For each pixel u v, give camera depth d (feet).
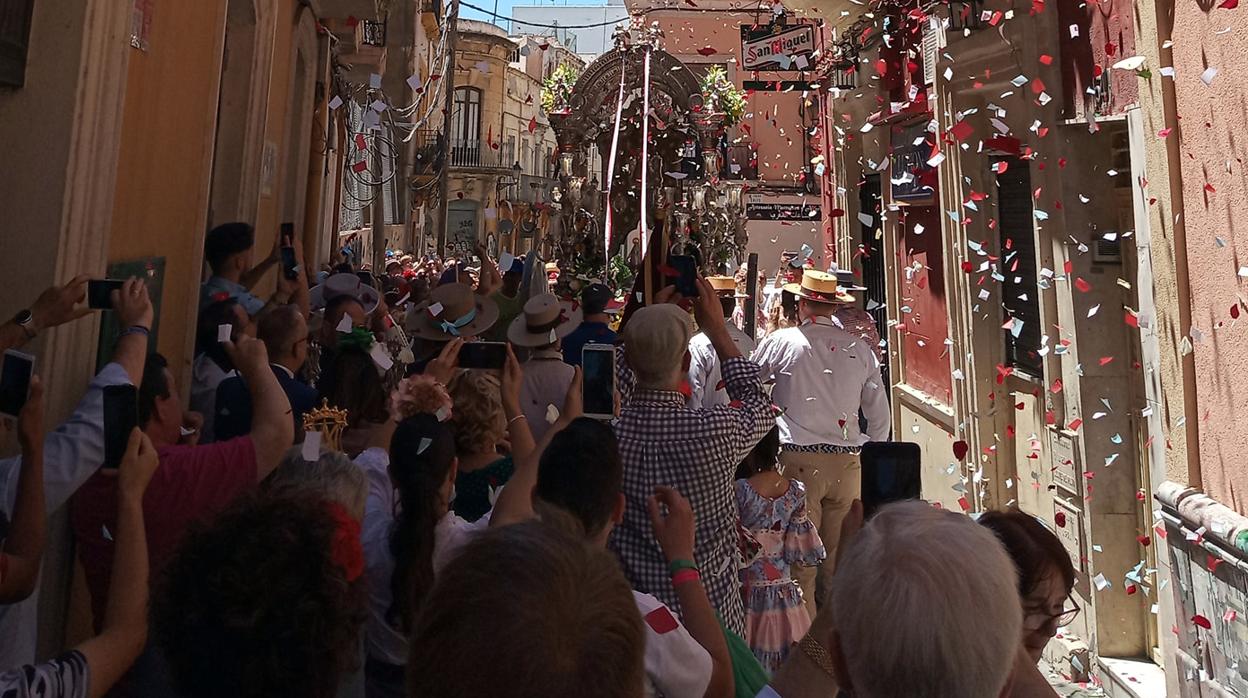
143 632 5.28
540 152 104.12
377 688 7.41
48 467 6.88
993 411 19.92
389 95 47.42
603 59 46.14
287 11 23.48
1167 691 13.15
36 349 8.94
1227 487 11.35
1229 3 10.69
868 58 27.73
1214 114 11.32
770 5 37.65
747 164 55.77
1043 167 16.60
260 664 4.13
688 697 5.78
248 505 4.64
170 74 13.26
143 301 8.24
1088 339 15.51
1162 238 12.73
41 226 9.21
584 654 3.37
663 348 8.82
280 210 23.94
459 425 10.33
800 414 16.01
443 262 49.11
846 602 4.20
